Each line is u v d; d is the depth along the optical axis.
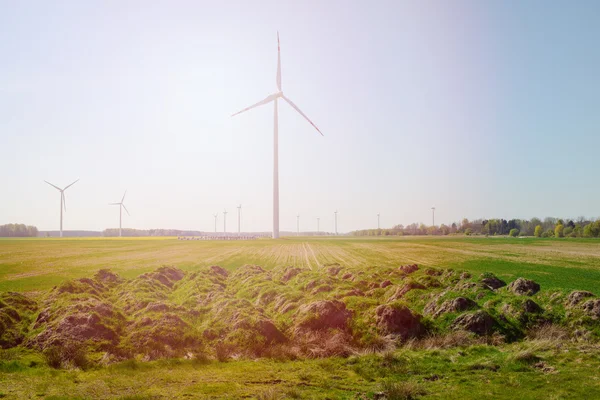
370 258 73.69
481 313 24.17
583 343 21.56
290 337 23.95
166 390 15.90
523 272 49.69
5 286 42.75
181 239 154.12
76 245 108.75
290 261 71.19
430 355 20.48
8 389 15.74
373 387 16.31
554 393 15.00
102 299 31.67
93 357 20.75
